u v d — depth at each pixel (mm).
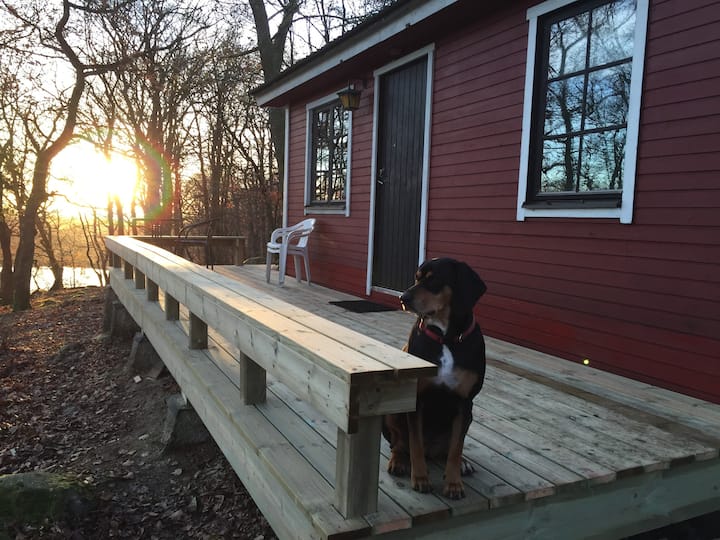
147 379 5906
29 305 14781
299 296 6836
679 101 3369
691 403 3250
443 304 2123
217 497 3656
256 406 2990
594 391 3443
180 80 17312
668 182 3445
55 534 3215
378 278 6668
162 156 17906
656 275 3531
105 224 21359
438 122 5516
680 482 2572
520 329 4570
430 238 5656
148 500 3699
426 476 2109
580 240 4027
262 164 18656
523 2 4449
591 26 3943
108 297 8219
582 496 2316
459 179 5230
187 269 4504
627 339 3727
